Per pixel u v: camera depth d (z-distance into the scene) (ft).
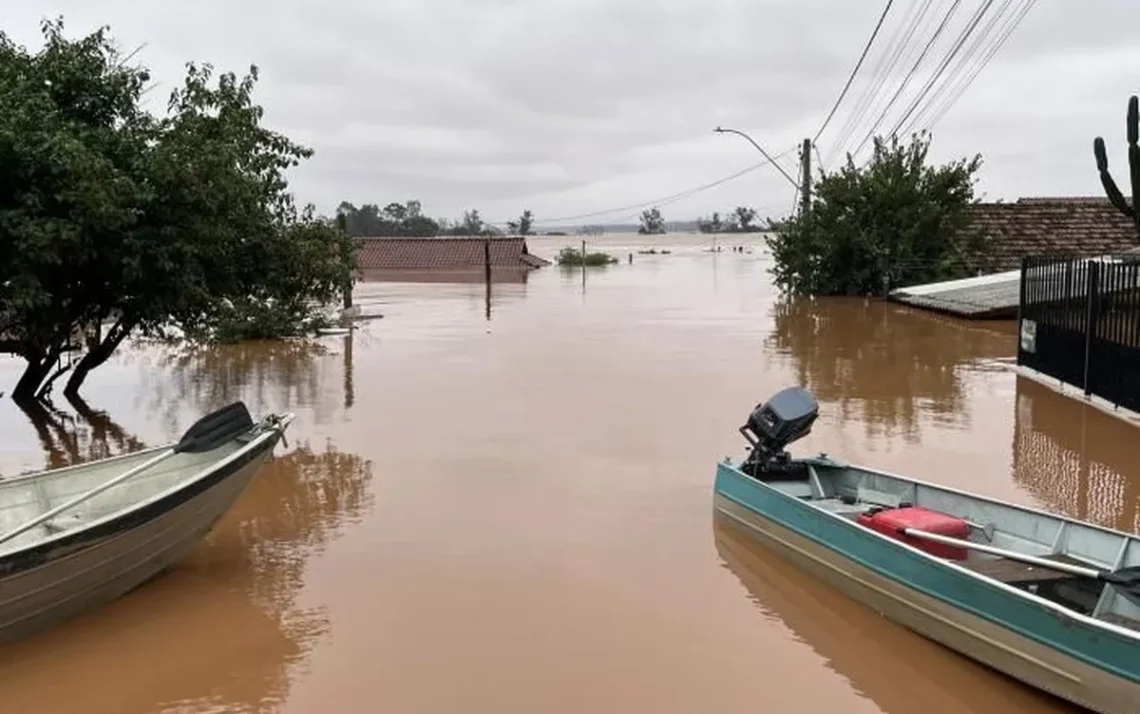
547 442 36.32
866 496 25.62
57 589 19.84
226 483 22.56
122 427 40.83
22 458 35.94
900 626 20.36
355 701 17.56
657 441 36.40
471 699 17.60
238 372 54.54
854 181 106.11
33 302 35.58
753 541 25.31
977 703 17.44
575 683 18.15
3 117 35.55
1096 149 46.80
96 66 43.06
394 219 331.57
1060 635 16.52
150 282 41.01
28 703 17.65
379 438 37.32
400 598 22.03
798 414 26.58
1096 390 43.39
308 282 55.93
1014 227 110.22
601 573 23.39
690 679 18.31
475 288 124.98
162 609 21.57
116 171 37.11
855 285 106.63
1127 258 48.37
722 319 81.97
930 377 51.19
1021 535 22.20
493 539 25.80
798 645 19.67
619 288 123.95
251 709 17.34
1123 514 27.68
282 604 21.77
